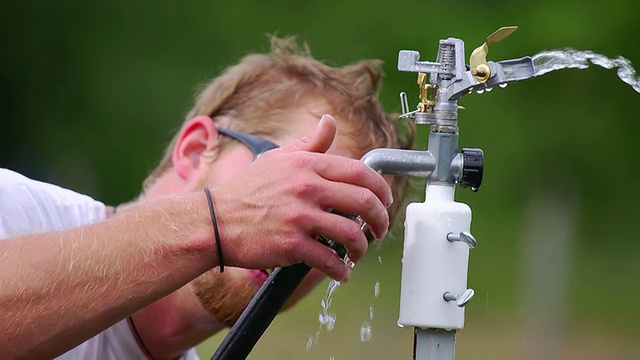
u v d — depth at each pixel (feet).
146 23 129.59
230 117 24.26
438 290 15.80
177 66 128.36
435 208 15.87
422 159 16.29
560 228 104.06
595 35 115.03
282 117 23.85
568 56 16.38
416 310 15.87
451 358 16.11
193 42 127.75
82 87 131.64
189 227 16.66
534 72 15.97
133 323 22.39
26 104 133.49
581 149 116.47
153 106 128.88
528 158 116.88
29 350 16.74
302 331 75.36
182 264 16.63
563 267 99.55
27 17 133.80
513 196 115.85
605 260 113.09
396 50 121.29
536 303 96.99
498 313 96.99
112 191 128.67
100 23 131.44
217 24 126.82
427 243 15.85
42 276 16.60
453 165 16.16
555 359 91.45
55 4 133.18
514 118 117.29
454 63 16.06
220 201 16.76
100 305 16.65
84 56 132.05
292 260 16.43
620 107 116.37
